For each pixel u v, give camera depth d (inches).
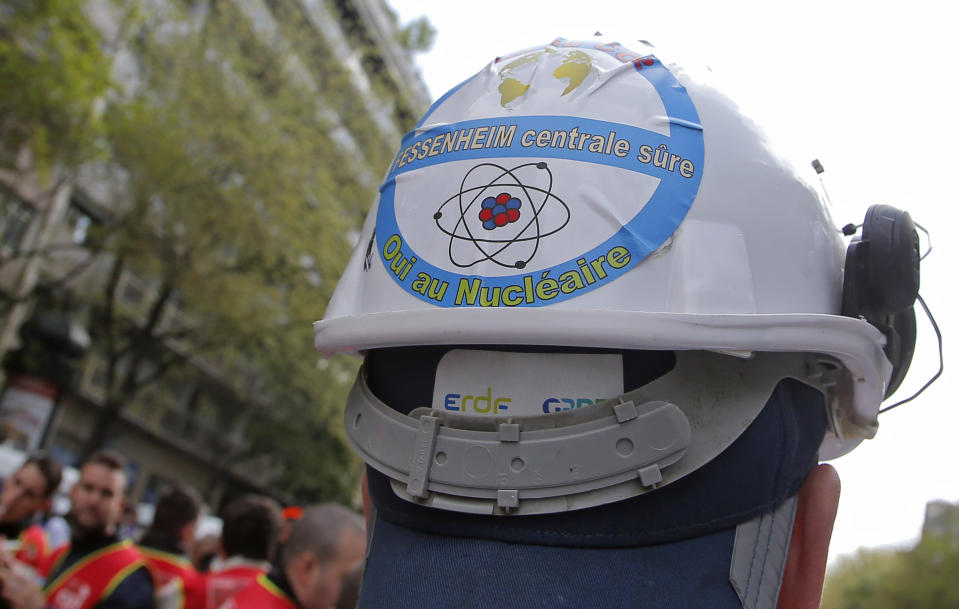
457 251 32.5
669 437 29.3
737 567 29.3
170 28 628.1
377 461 33.4
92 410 807.7
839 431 38.2
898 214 34.7
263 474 1082.1
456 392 32.1
